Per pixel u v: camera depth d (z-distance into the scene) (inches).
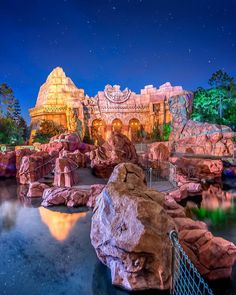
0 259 346.6
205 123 1721.2
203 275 288.0
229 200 709.9
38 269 319.3
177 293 242.7
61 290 276.7
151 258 257.9
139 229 254.8
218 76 1994.3
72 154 1023.6
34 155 1005.8
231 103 1900.8
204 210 609.9
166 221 268.8
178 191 684.7
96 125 2263.8
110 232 271.7
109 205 286.8
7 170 1101.7
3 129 2081.7
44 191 671.1
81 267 323.0
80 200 616.1
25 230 456.8
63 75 2564.0
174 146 1697.8
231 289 276.7
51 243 398.6
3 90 2229.3
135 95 2287.2
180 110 1860.2
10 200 687.1
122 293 266.1
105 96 2249.0
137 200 270.8
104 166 902.4
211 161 1075.9
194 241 302.8
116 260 275.4
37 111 2416.3
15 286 284.2
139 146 1763.0
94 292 271.1
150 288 255.9
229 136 1526.8
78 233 439.8
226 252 288.2
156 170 920.3
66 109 2294.5
